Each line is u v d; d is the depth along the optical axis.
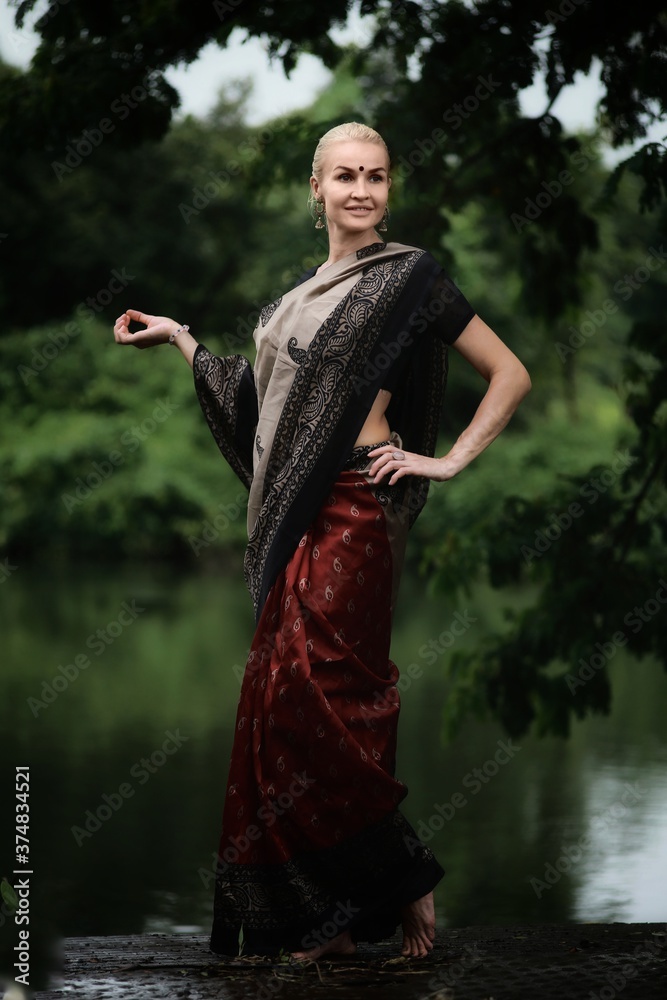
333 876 4.02
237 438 4.54
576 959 4.06
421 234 11.42
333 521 4.16
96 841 10.95
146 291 40.41
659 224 10.39
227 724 16.41
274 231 39.69
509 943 4.51
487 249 33.22
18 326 40.91
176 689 19.16
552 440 39.53
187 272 40.12
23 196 37.88
